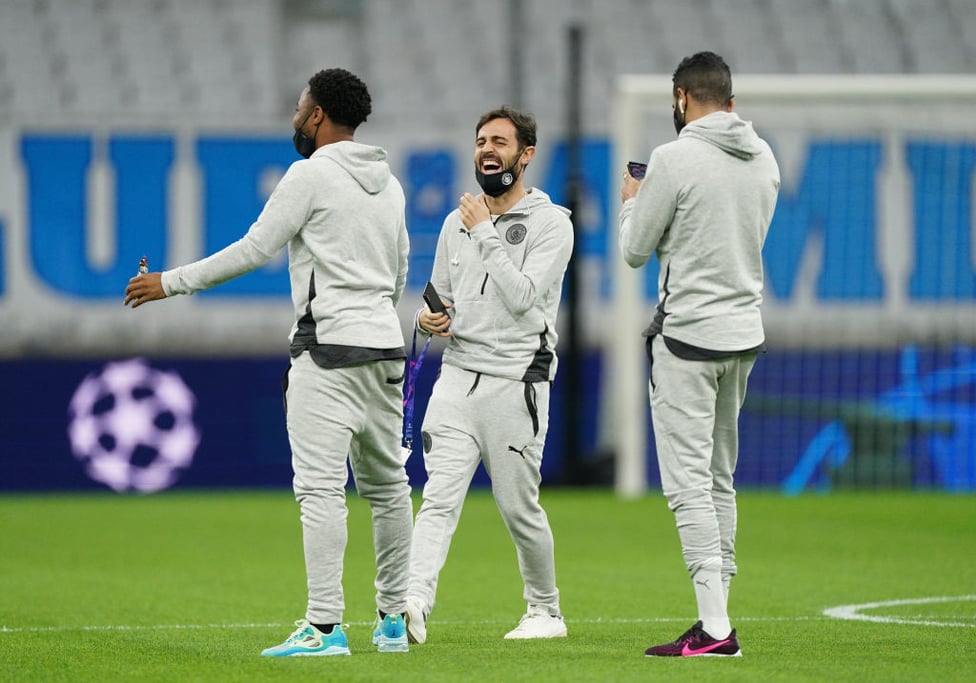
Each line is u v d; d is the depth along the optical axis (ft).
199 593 99.91
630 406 185.98
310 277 63.52
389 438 65.46
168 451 205.36
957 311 218.18
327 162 63.72
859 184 217.97
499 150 70.49
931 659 63.62
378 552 66.90
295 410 63.05
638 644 70.13
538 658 63.36
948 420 215.51
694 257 63.26
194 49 245.65
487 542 138.10
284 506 180.24
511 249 70.95
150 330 207.21
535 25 252.01
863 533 144.97
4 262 205.57
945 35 255.09
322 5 252.21
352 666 60.85
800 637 74.13
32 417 203.51
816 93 172.96
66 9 245.24
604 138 213.25
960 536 142.41
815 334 216.54
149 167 207.21
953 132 218.79
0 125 205.67
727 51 250.78
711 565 63.05
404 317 210.38
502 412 70.49
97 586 104.06
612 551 128.67
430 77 245.86
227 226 207.72
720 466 66.44
